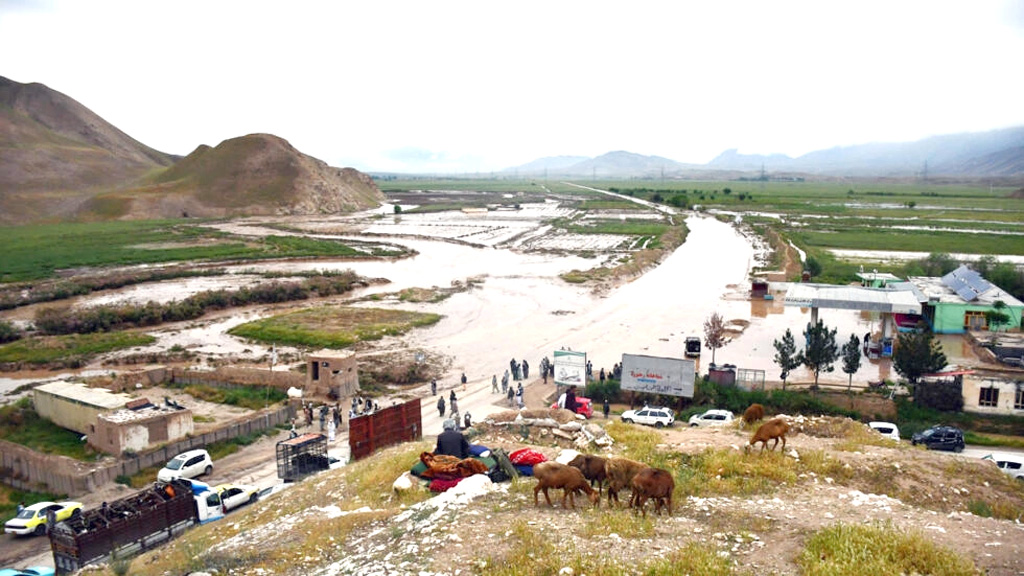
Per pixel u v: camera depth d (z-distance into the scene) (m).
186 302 75.56
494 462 19.81
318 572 13.39
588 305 77.56
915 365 43.12
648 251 115.12
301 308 77.69
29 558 26.70
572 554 12.44
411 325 67.31
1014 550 12.73
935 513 15.52
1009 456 31.72
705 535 13.59
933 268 85.50
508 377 49.03
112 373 49.97
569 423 25.08
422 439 34.62
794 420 24.28
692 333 63.84
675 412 42.56
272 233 151.25
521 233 151.88
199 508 26.97
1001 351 50.44
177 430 37.16
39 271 99.19
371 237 146.50
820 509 15.52
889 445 21.84
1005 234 134.12
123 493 32.34
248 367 51.38
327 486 21.98
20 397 46.97
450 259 115.56
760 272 96.75
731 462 18.94
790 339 46.03
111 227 160.12
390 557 13.20
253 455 37.09
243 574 13.90
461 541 13.56
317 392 46.84
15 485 33.59
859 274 76.44
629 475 15.70
